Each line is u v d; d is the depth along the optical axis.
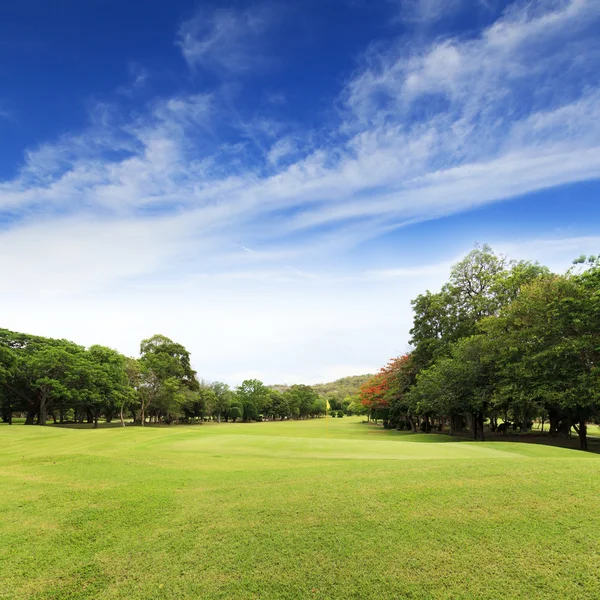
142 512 8.43
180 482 10.54
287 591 5.57
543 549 6.08
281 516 7.64
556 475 8.93
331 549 6.42
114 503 9.03
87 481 11.02
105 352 51.00
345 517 7.39
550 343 22.19
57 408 56.16
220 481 10.38
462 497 7.88
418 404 32.28
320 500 8.24
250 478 10.47
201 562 6.35
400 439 31.98
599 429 50.75
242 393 99.38
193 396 68.38
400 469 10.42
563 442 29.80
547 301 23.08
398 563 5.98
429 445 18.31
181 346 70.19
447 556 6.06
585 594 5.15
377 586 5.55
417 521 7.06
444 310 37.91
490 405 28.11
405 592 5.41
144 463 13.35
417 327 40.84
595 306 19.16
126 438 23.02
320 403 134.62
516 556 5.96
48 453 16.75
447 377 29.22
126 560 6.58
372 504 7.84
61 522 8.13
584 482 8.38
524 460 11.11
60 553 6.90
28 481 11.25
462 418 45.25
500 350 25.86
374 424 77.31
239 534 7.08
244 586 5.72
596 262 20.17
